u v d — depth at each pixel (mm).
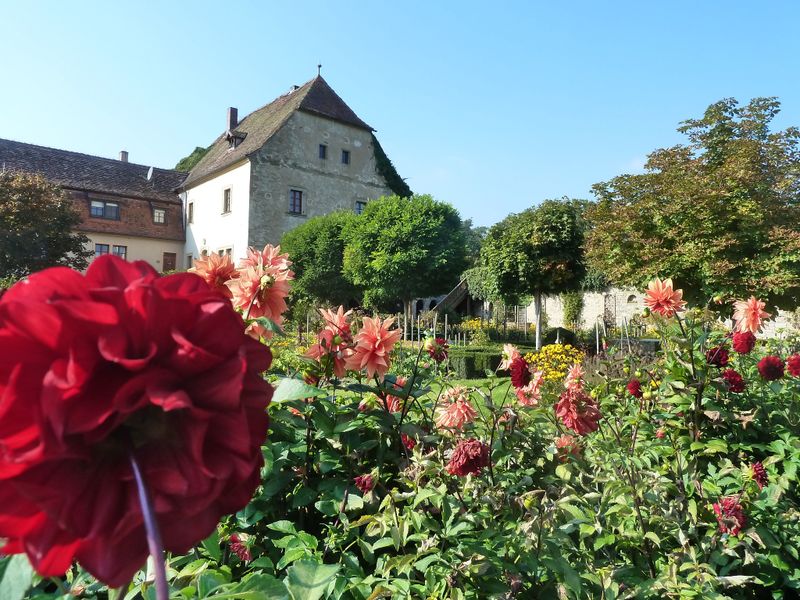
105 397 460
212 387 491
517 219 16672
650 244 10789
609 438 2396
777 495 1952
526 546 1413
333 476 1826
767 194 10281
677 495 1913
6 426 448
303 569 957
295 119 27531
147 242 31062
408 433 1895
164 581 423
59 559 490
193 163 40531
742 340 2645
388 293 21969
